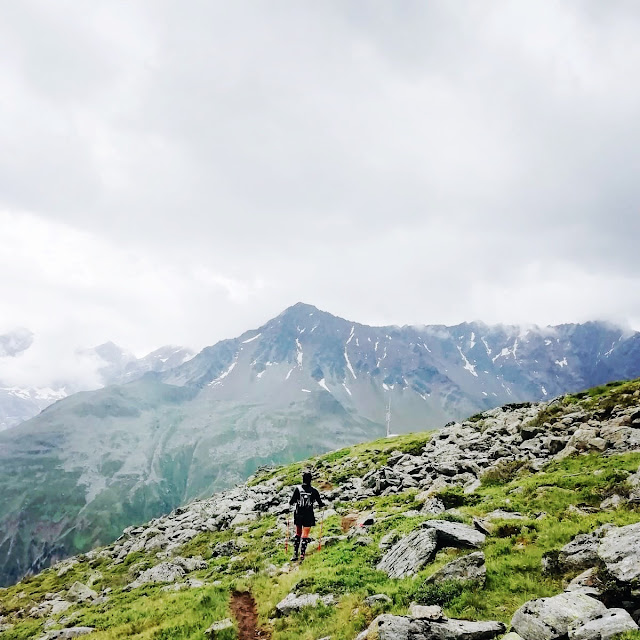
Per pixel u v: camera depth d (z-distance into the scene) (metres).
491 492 27.91
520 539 17.30
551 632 9.96
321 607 15.69
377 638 11.28
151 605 21.88
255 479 78.88
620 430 32.72
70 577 42.12
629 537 12.83
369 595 15.65
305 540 23.31
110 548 52.94
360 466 59.41
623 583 11.05
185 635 16.55
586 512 19.91
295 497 23.88
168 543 44.34
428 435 72.31
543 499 22.70
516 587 13.71
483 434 50.72
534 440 39.97
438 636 10.94
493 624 11.34
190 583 26.23
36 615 30.11
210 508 55.50
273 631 15.48
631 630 9.16
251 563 27.44
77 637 19.89
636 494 19.83
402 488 39.88
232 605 19.48
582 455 31.86
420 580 15.20
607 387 50.25
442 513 23.20
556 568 14.20
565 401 51.09
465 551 17.25
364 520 28.48
